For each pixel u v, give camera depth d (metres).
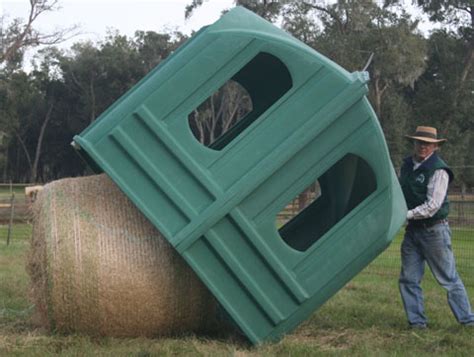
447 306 8.52
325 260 6.16
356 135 6.11
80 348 5.75
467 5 50.53
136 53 64.31
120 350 5.71
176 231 5.95
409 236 7.21
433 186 6.96
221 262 6.01
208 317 6.43
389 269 13.04
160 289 6.08
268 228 6.03
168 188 5.95
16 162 69.75
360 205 6.21
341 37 42.88
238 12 6.31
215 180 5.96
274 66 7.18
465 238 20.84
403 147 45.81
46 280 5.98
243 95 48.62
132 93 6.24
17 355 5.58
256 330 6.14
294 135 6.01
